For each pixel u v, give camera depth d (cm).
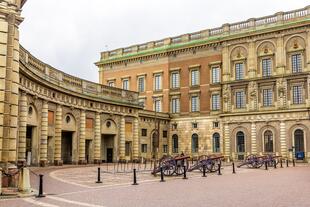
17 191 1708
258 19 6091
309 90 5503
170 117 6969
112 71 7806
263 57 5969
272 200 1502
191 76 6819
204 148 6500
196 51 6775
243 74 6150
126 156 5625
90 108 4900
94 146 4991
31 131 3669
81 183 2248
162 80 7131
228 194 1717
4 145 1914
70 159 4572
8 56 1959
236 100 6175
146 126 6372
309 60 5541
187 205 1397
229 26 6391
